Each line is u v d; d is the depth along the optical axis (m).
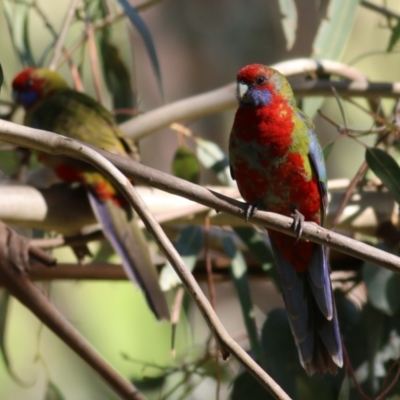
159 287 8.84
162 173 6.45
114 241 8.95
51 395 9.54
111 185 9.02
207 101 10.34
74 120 10.04
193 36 18.67
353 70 10.44
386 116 12.23
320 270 8.23
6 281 8.07
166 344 13.59
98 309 13.68
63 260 13.70
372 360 9.61
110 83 11.21
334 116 15.50
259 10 18.59
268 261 9.84
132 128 10.41
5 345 10.04
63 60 11.63
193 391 10.48
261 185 8.59
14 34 11.22
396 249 10.07
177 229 10.60
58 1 15.26
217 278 10.12
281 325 9.59
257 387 9.55
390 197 10.20
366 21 16.67
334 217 9.51
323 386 9.52
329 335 8.02
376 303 9.27
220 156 10.73
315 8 17.88
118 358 13.32
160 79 9.95
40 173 10.57
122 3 10.01
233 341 5.72
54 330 8.06
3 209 8.53
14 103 11.23
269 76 8.54
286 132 8.39
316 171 8.48
